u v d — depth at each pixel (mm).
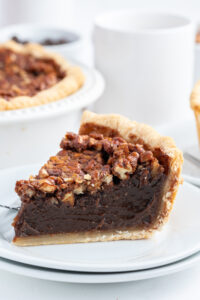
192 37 686
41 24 860
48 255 452
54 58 691
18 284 438
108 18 716
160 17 725
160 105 690
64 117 598
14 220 461
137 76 678
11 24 925
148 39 660
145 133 493
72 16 1001
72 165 480
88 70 678
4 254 425
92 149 494
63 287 436
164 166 470
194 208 483
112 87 692
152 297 429
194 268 452
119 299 428
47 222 466
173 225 471
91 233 471
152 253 449
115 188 471
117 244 467
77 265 419
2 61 691
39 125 582
